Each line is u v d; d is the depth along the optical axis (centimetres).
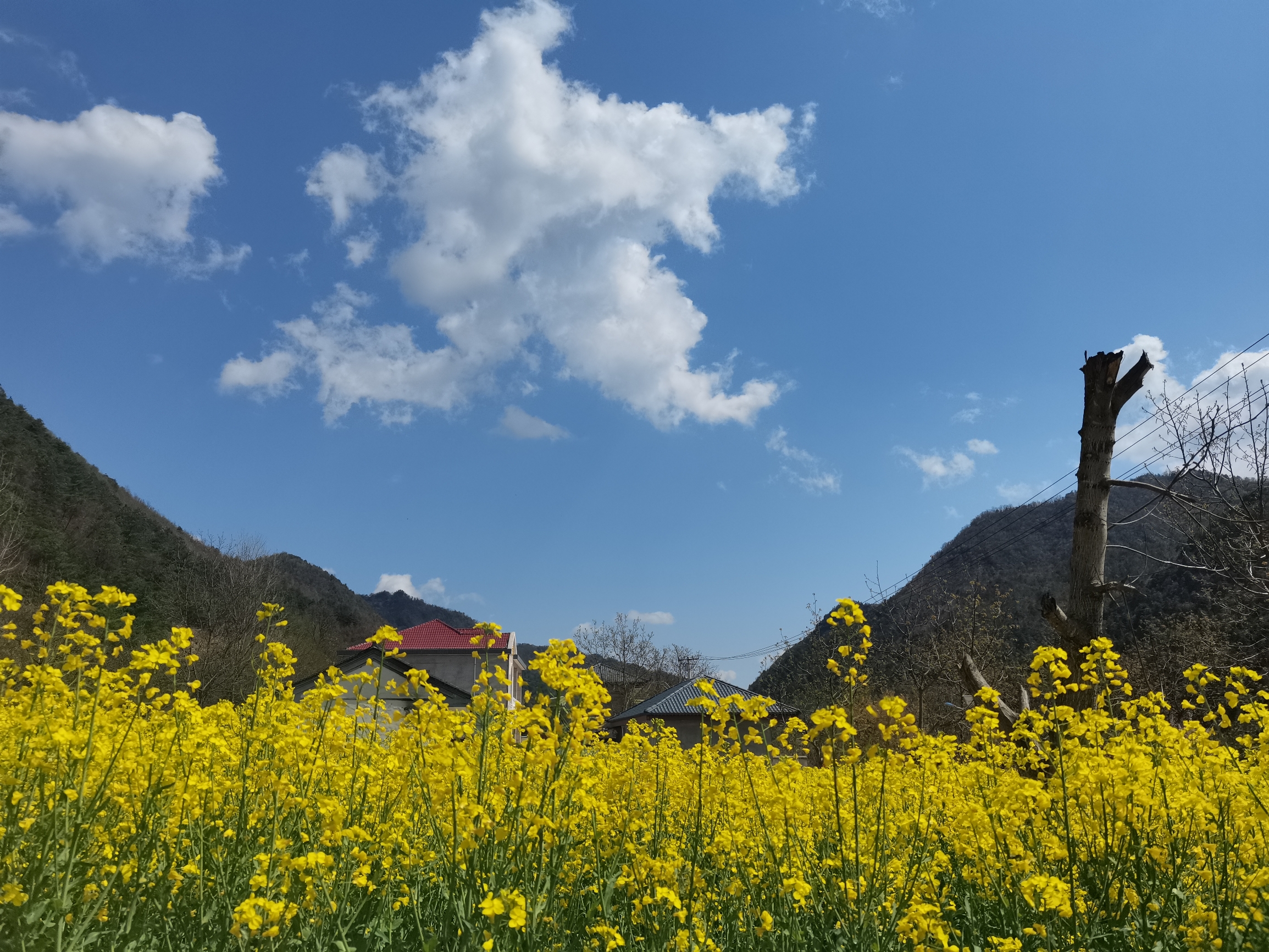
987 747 628
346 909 392
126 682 481
